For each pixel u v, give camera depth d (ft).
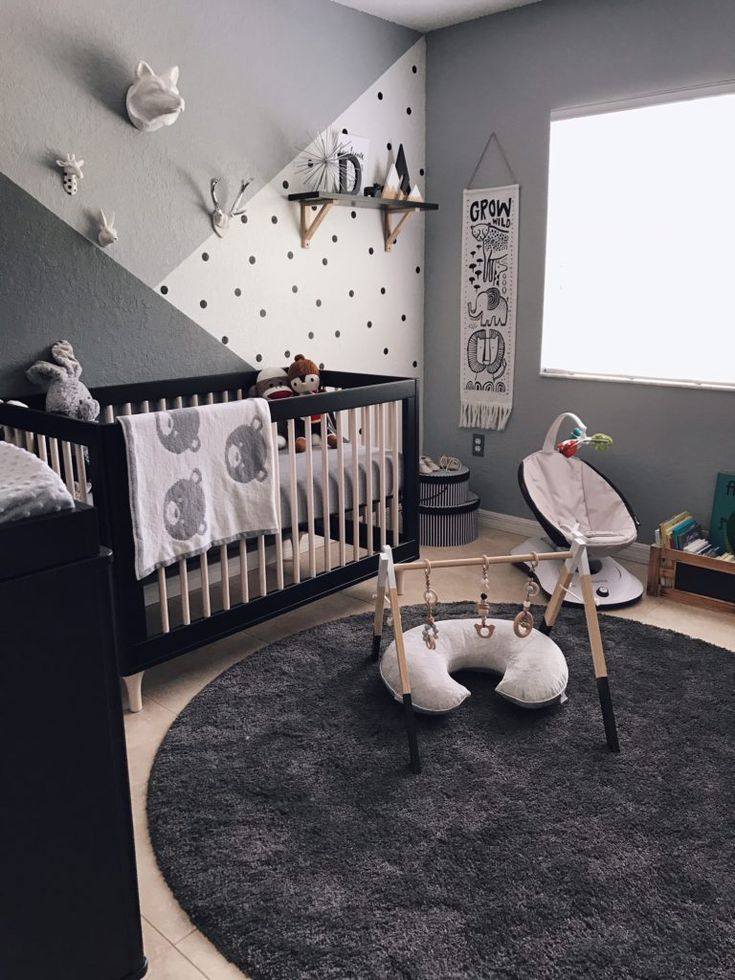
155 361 9.73
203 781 6.47
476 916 5.10
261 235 10.59
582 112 10.87
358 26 11.29
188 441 7.37
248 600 8.42
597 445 10.19
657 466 11.09
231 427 7.73
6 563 3.56
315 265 11.35
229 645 9.01
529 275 11.91
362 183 11.71
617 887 5.33
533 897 5.25
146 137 9.16
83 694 3.95
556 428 11.07
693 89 9.87
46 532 3.66
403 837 5.83
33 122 8.24
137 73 8.70
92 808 4.09
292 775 6.55
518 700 7.33
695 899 5.23
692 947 4.85
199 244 9.92
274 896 5.29
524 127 11.53
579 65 10.82
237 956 4.85
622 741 6.99
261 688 7.91
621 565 11.14
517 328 12.22
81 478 7.94
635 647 8.73
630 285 10.93
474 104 12.01
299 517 9.12
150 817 6.07
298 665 8.38
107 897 4.25
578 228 11.28
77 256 8.80
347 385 11.15
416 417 10.06
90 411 8.54
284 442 10.46
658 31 10.04
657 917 5.08
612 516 10.70
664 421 10.91
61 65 8.34
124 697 7.91
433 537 12.23
